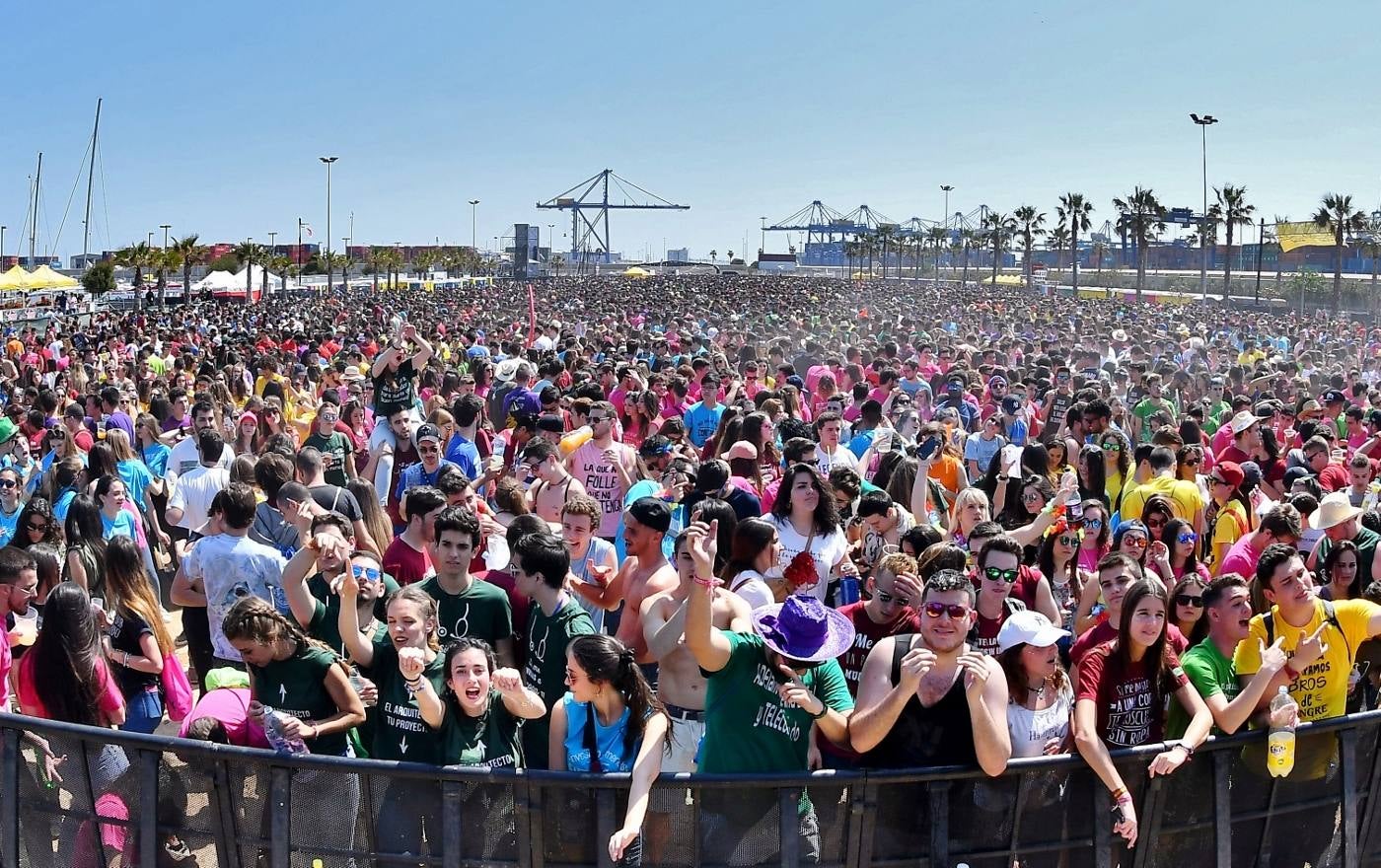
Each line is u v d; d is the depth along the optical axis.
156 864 4.61
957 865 4.49
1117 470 9.86
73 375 17.52
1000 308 53.94
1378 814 5.13
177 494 9.30
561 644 5.46
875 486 8.91
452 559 5.60
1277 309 64.50
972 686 4.37
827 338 27.98
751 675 4.64
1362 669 5.94
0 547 5.81
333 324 40.44
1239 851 4.89
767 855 4.38
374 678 5.05
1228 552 7.45
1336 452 11.30
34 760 4.78
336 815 4.47
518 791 4.38
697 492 7.66
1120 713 4.86
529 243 114.00
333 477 9.51
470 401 10.27
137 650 6.07
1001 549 5.46
